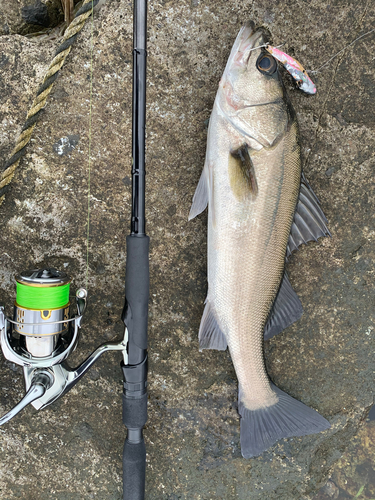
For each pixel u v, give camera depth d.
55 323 0.37
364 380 0.47
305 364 0.46
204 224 0.44
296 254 0.45
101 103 0.43
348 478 0.53
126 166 0.43
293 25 0.44
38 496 0.45
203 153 0.44
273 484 0.46
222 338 0.43
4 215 0.43
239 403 0.42
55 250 0.43
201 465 0.45
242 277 0.41
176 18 0.43
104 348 0.39
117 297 0.44
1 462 0.44
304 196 0.44
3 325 0.37
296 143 0.41
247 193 0.40
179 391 0.45
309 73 0.44
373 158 0.45
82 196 0.43
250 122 0.40
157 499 0.45
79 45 0.42
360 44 0.44
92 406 0.45
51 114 0.42
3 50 0.42
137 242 0.38
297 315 0.45
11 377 0.44
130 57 0.43
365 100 0.45
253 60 0.40
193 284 0.45
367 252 0.46
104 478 0.45
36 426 0.44
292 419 0.43
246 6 0.43
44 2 0.45
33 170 0.43
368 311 0.46
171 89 0.43
